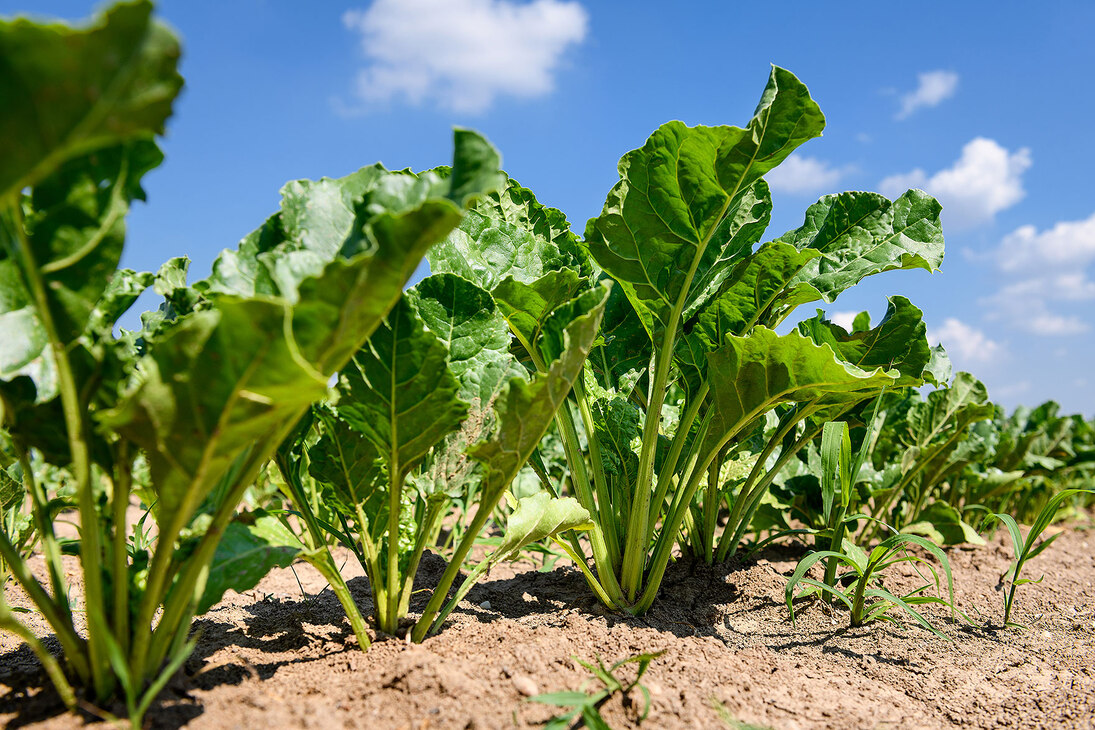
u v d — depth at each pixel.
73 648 1.25
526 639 1.78
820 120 1.89
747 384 2.04
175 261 1.66
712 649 1.88
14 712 1.28
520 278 2.21
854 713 1.65
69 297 1.16
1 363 1.23
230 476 1.46
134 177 1.21
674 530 2.20
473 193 1.14
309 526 1.82
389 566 1.75
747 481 2.81
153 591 1.24
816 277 2.39
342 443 1.74
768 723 1.51
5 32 0.74
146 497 1.93
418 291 1.85
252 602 2.39
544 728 1.31
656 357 2.26
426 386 1.56
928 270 2.35
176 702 1.32
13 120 0.80
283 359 1.04
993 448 4.76
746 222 2.37
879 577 2.82
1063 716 1.76
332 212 1.49
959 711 1.78
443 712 1.37
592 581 2.19
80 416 1.19
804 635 2.26
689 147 1.96
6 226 1.14
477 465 1.89
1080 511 5.26
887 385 2.06
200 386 1.06
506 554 1.85
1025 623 2.58
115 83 0.81
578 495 2.22
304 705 1.35
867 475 3.38
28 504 2.45
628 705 1.46
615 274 2.15
